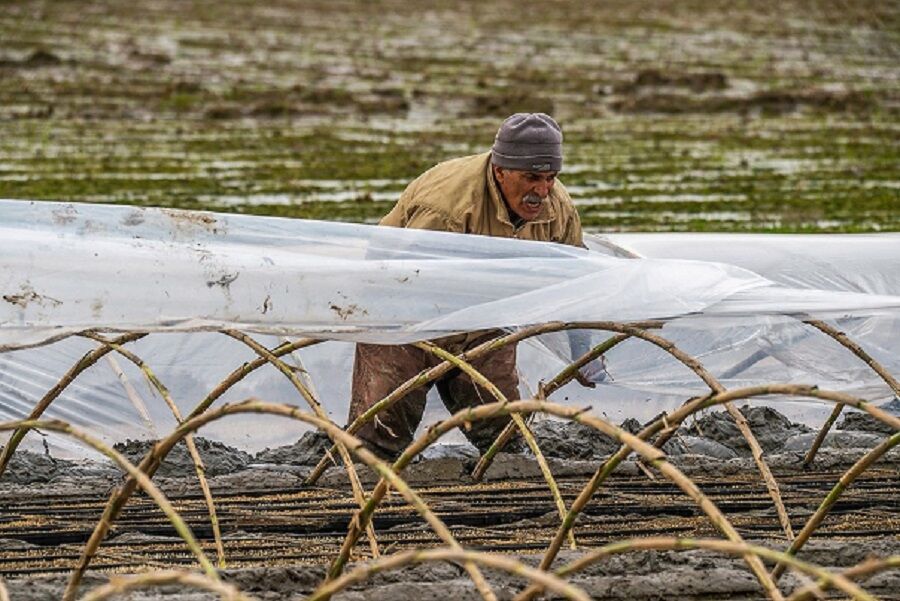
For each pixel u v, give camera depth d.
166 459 16.83
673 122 41.00
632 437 9.72
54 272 13.05
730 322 14.39
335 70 49.44
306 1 67.06
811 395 10.24
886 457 17.48
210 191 31.86
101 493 15.77
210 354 17.11
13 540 13.91
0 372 16.84
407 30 59.31
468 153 36.59
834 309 13.78
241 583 11.87
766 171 34.62
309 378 17.42
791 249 18.34
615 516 14.89
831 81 47.62
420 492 15.70
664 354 16.20
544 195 14.88
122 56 50.06
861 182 33.50
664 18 62.50
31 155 35.19
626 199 31.45
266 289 13.34
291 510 15.04
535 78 48.19
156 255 13.23
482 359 15.77
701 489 16.03
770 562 12.71
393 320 13.57
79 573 10.59
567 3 68.06
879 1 64.06
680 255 18.17
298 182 32.97
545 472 13.38
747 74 48.78
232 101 43.03
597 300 13.75
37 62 47.47
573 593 8.20
